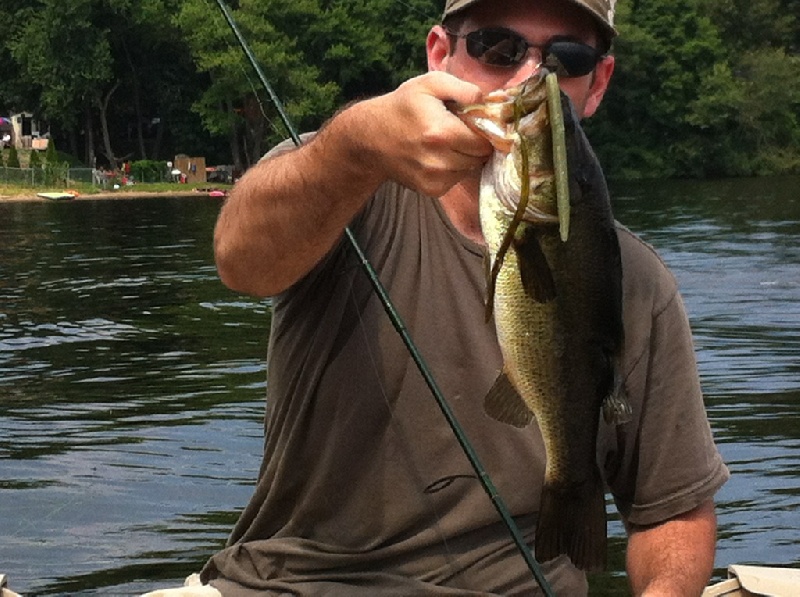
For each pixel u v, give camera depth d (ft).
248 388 12.01
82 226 35.53
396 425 3.59
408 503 3.61
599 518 3.16
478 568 3.63
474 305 3.56
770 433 10.03
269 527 3.82
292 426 3.66
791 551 7.25
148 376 12.73
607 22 3.62
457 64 3.65
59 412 11.08
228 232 3.41
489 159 2.72
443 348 3.57
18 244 29.50
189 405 11.25
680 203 44.60
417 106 2.76
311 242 3.31
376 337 3.58
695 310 17.24
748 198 47.44
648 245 3.80
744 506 8.11
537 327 2.90
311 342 3.61
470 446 3.39
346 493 3.66
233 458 9.41
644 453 3.82
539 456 3.59
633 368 3.72
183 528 7.77
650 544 3.86
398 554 3.64
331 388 3.60
